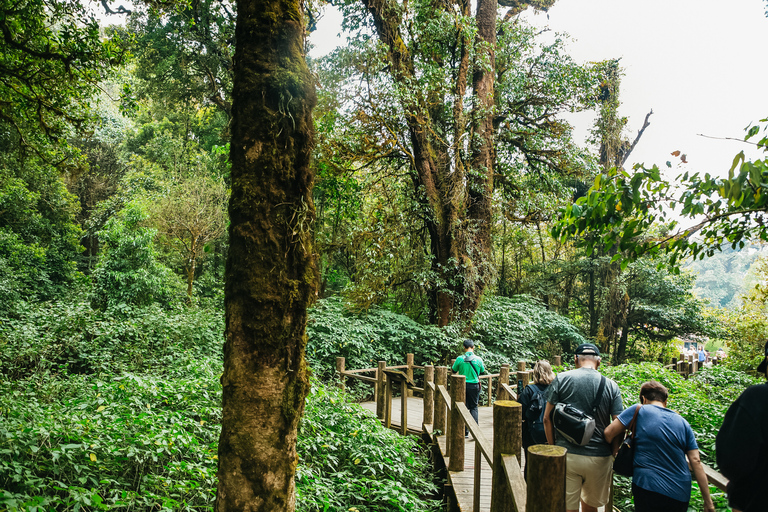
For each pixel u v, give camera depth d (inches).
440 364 516.4
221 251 808.3
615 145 825.5
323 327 492.1
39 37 320.5
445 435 251.1
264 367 89.3
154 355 399.9
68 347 378.9
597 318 887.7
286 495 90.0
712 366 614.2
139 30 700.7
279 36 94.9
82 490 127.6
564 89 631.8
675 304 829.8
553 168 689.6
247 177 92.2
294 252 93.4
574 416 139.0
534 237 917.2
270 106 93.5
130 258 577.9
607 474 140.6
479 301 581.0
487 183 589.0
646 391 141.1
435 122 587.5
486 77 598.9
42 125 349.1
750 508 79.1
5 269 603.2
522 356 599.5
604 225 149.3
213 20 646.5
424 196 557.6
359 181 611.5
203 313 506.0
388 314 546.6
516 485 106.7
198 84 777.6
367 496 198.4
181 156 943.0
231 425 88.8
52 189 783.7
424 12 554.9
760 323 654.5
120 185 954.7
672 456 124.8
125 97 363.6
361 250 574.9
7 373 325.4
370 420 276.8
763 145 132.0
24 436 149.9
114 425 182.1
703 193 133.3
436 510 216.2
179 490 155.1
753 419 79.5
